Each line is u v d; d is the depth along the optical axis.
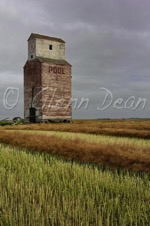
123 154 12.48
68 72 55.19
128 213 6.82
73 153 14.62
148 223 6.58
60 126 35.09
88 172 10.58
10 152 16.45
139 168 11.29
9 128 37.53
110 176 10.09
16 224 6.56
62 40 57.69
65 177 10.29
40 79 51.94
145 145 15.73
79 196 8.12
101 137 22.25
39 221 6.73
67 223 6.64
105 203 7.45
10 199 8.15
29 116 54.06
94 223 6.64
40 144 17.53
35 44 54.19
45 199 8.09
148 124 35.00
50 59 54.91
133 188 8.77
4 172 11.05
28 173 10.75
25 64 55.56
